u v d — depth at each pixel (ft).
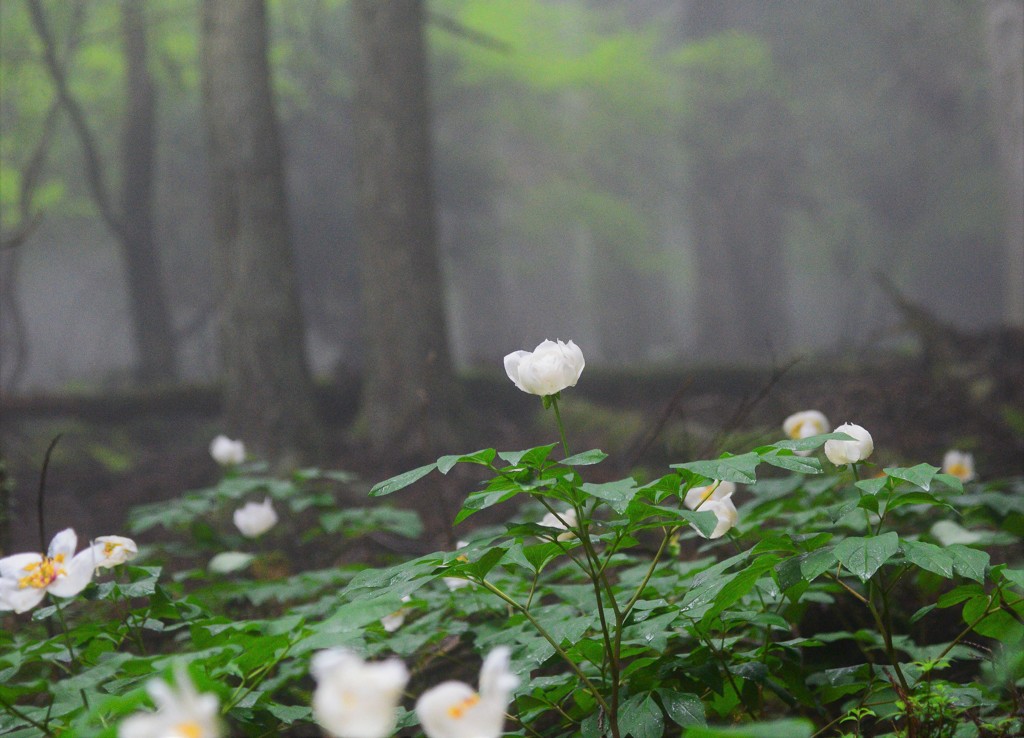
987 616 6.66
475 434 29.12
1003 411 22.40
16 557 6.19
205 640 6.51
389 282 29.04
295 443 25.96
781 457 5.79
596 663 6.84
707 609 6.42
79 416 33.27
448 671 10.77
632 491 5.81
